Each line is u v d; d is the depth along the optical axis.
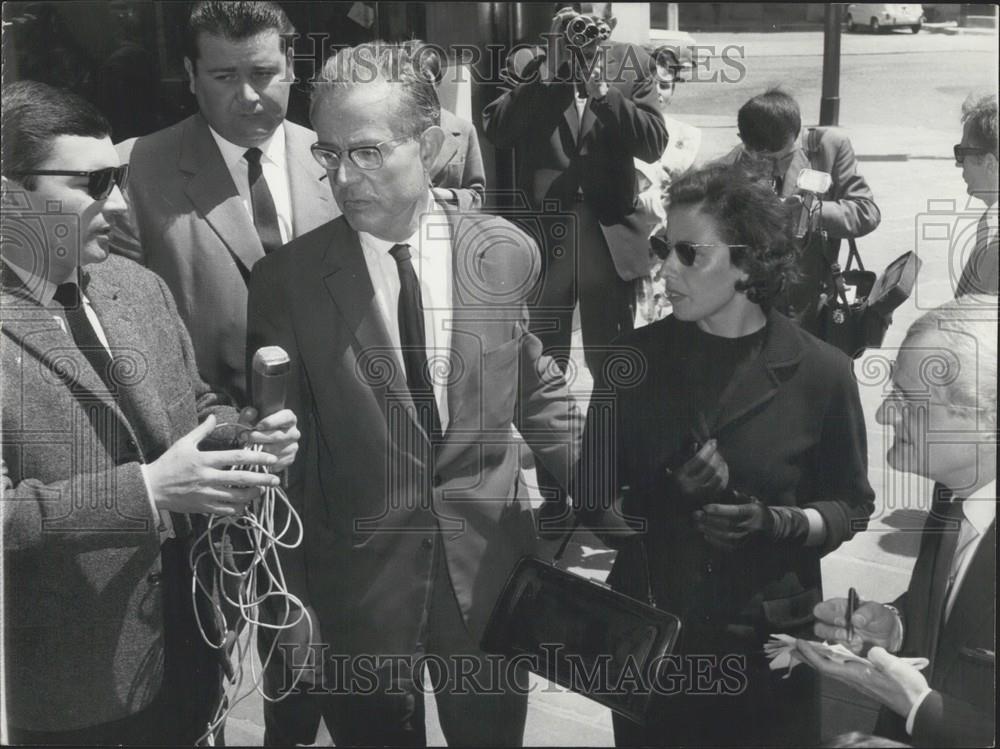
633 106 2.05
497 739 2.18
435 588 2.10
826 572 2.12
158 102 2.07
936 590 2.08
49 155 1.84
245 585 2.06
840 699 2.17
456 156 2.05
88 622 1.85
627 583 2.12
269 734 2.18
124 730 1.94
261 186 2.09
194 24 2.03
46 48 2.04
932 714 2.03
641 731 2.16
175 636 1.96
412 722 2.16
